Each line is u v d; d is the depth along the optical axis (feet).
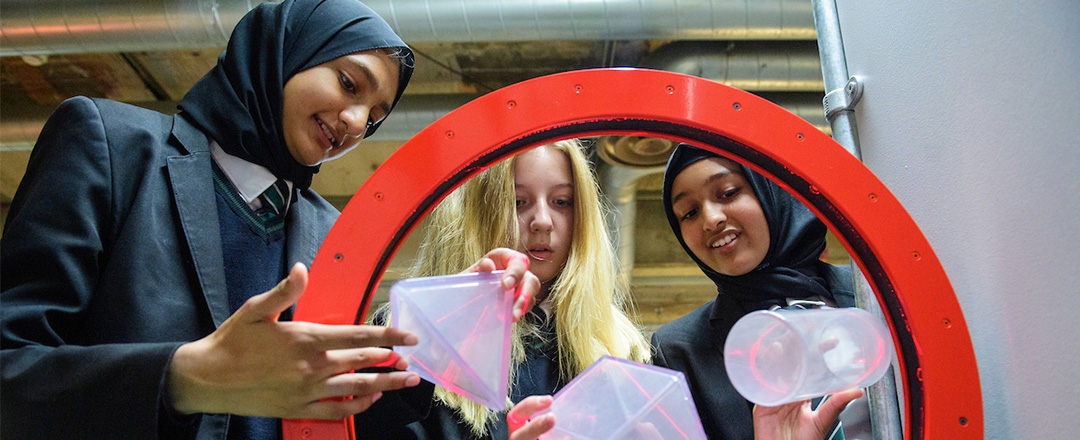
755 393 2.30
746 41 7.57
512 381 3.45
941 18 2.70
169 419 2.24
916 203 2.83
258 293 2.97
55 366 2.20
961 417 2.26
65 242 2.50
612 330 3.72
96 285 2.60
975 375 2.28
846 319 2.35
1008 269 2.39
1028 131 2.30
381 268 2.39
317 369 2.03
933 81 2.73
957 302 2.32
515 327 3.55
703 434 2.40
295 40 3.36
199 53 8.30
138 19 6.34
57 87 8.88
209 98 3.15
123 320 2.52
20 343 2.33
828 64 3.30
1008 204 2.38
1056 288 2.20
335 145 3.36
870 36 3.13
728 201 3.89
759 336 2.32
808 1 6.49
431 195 2.41
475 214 3.81
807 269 3.96
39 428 2.17
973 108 2.53
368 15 3.50
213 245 2.78
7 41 6.49
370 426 3.06
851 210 2.39
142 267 2.60
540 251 3.76
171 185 2.79
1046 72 2.23
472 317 2.26
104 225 2.66
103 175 2.66
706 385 3.60
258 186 3.17
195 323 2.67
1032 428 2.29
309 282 2.24
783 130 2.43
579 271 3.70
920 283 2.34
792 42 7.55
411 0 6.34
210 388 2.10
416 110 8.18
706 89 2.44
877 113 3.06
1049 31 2.23
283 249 3.22
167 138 2.95
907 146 2.87
